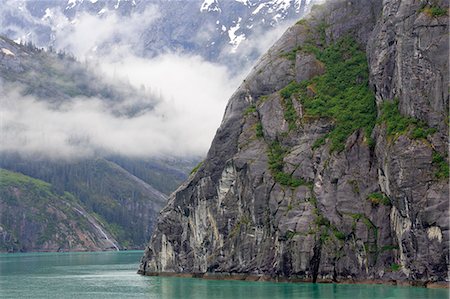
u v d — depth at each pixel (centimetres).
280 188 14362
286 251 13662
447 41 12569
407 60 13012
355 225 13175
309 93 15400
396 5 13738
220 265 15612
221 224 15738
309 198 13950
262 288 12800
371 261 12912
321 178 13925
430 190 12019
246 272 14862
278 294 11725
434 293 11038
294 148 14775
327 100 15125
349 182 13575
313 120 14762
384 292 11375
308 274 13388
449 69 12431
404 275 12375
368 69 15025
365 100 14575
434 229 11850
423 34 12812
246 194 15200
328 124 14588
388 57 13775
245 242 14950
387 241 12850
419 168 12219
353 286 12575
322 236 13388
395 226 12719
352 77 15312
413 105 12769
